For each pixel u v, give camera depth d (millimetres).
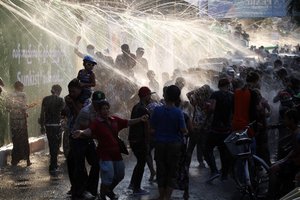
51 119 13008
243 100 10992
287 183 9273
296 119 9008
